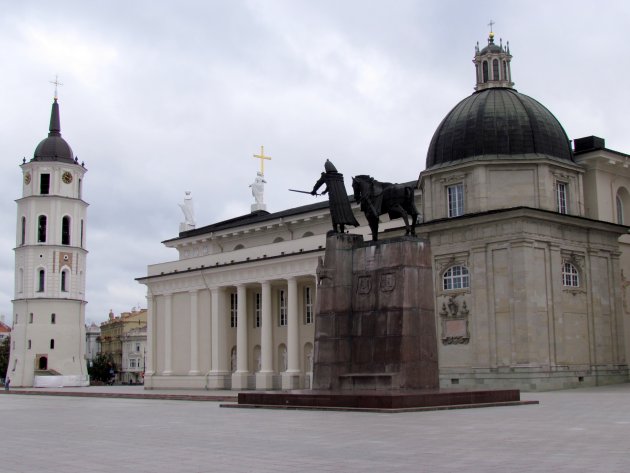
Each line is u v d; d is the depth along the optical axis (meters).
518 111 57.47
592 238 56.66
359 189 33.09
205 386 76.19
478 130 57.25
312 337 69.50
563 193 57.53
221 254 76.81
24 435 23.27
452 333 55.38
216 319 76.19
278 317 74.00
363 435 20.03
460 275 55.66
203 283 77.88
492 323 53.12
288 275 68.88
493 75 60.81
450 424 22.80
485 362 53.22
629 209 61.47
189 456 16.75
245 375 72.94
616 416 25.91
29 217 120.75
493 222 53.62
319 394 30.17
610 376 55.81
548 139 57.03
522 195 55.69
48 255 120.00
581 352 54.38
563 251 54.66
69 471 14.87
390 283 30.75
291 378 67.56
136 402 47.59
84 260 124.44
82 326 122.44
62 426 26.89
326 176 33.78
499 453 16.23
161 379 81.44
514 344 51.94
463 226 55.12
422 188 60.72
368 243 31.97
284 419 25.98
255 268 72.12
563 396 40.50
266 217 80.50
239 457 16.34
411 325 30.19
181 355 80.44
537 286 52.34
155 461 16.06
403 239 30.69
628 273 60.22
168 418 29.53
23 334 118.69
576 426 22.17
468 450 16.75
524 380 51.03
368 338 31.03
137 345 172.00
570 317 54.19
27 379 117.25
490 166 56.22
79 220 123.88
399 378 29.84
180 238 90.62
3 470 15.13
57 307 119.50
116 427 25.75
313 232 76.12
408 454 16.23
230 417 28.30
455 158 57.78
